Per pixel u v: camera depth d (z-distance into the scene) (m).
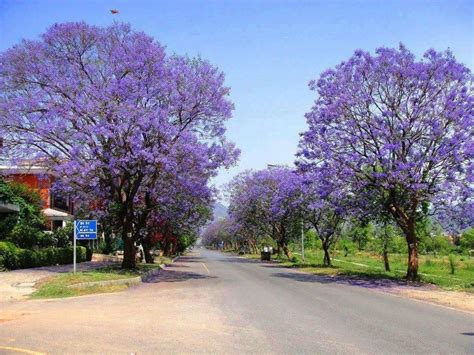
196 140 25.12
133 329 10.38
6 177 31.66
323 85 25.06
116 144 22.73
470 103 22.44
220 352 8.32
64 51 24.98
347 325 11.14
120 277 21.88
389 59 23.66
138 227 28.28
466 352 8.49
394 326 11.09
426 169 23.02
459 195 22.78
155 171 24.50
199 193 28.34
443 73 22.91
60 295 16.84
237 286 21.31
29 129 23.81
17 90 24.39
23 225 29.42
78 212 37.81
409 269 25.58
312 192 36.09
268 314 12.77
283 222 48.25
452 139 21.73
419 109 23.14
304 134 25.45
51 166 25.14
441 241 64.12
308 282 23.81
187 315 12.51
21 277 21.41
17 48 24.23
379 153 23.47
